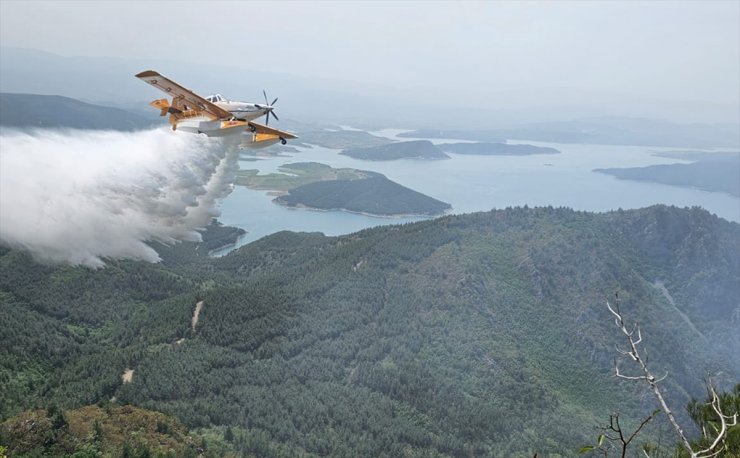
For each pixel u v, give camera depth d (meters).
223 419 91.31
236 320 132.25
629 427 115.31
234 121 64.00
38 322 117.25
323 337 135.38
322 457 87.56
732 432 15.96
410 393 117.25
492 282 167.88
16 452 59.12
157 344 119.06
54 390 91.50
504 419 111.88
